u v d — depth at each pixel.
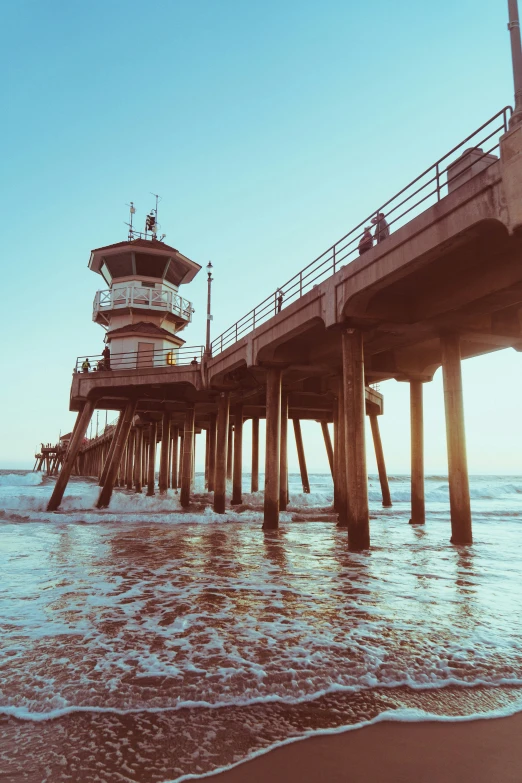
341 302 14.46
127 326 34.22
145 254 35.12
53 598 9.16
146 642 6.76
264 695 5.20
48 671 5.80
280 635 7.02
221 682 5.48
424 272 13.48
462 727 4.61
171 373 26.75
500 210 9.45
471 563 12.72
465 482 16.19
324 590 9.76
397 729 4.57
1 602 8.88
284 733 4.50
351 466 14.91
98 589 9.86
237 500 34.12
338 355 19.78
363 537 14.70
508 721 4.71
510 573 11.47
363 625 7.46
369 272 13.09
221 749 4.24
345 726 4.61
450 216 10.59
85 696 5.17
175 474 56.00
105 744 4.32
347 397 14.88
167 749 4.24
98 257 36.00
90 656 6.25
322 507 33.31
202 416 45.16
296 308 16.88
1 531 19.77
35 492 49.25
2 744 4.32
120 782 3.77
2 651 6.44
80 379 28.03
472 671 5.77
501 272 12.23
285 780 3.80
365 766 3.99
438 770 3.94
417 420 21.94
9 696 5.18
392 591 9.67
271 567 12.16
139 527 21.50
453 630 7.20
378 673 5.71
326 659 6.09
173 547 15.54
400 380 22.62
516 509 33.19
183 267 37.53
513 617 7.88
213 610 8.34
